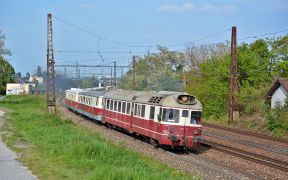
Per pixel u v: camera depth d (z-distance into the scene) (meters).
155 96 26.41
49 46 53.62
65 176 15.73
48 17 53.25
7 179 15.27
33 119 38.22
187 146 24.36
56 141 24.05
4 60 71.62
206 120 45.34
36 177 15.64
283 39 54.56
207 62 50.19
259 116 39.41
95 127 37.69
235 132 35.28
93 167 17.08
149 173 16.00
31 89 127.06
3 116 44.06
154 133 25.44
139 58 75.25
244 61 45.19
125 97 31.98
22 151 21.41
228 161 22.02
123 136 31.34
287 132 33.56
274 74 49.84
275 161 21.78
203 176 17.94
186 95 24.59
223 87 44.06
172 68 75.19
